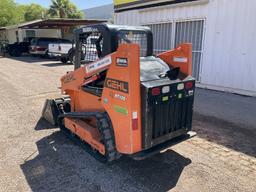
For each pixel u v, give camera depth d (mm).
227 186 3385
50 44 18672
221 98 7922
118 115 3426
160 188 3334
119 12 12953
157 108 3451
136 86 3227
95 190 3299
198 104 7219
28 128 5430
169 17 10469
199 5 9242
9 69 14883
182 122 3906
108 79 3482
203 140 4801
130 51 3088
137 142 3404
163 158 4113
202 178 3559
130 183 3445
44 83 10445
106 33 3709
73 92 4758
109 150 3588
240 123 5707
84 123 4359
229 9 8344
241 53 8250
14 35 33188
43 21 22047
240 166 3889
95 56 4121
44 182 3486
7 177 3607
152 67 3746
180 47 3926
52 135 5062
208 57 9281
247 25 7957
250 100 7691
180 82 3615
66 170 3775
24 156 4215
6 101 7613
